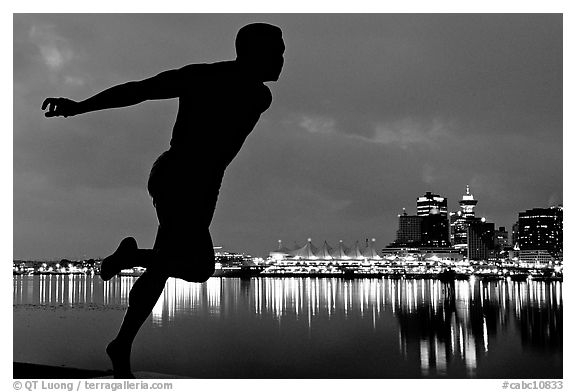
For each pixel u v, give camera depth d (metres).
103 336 44.09
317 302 88.38
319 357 37.28
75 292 109.31
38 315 62.31
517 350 41.41
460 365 35.28
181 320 58.22
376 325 57.00
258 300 90.62
